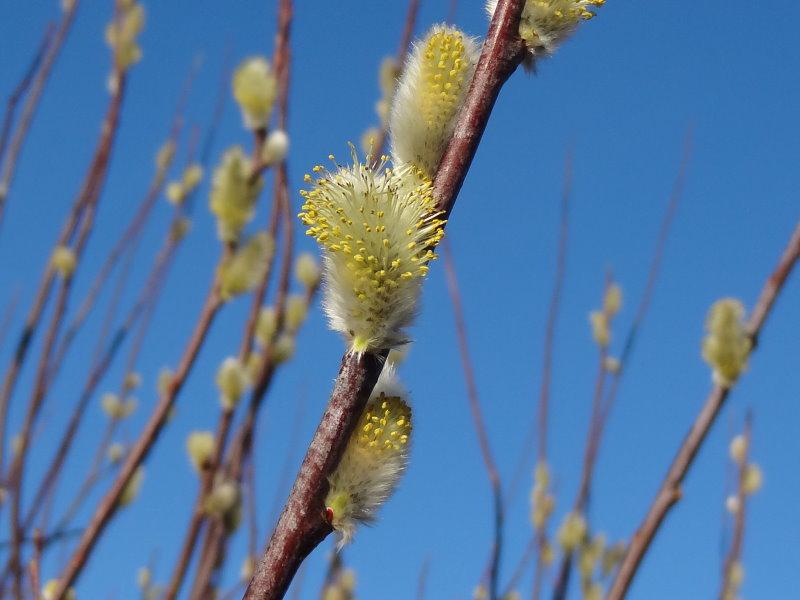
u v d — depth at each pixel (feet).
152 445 1.06
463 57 0.87
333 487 0.80
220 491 1.12
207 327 1.07
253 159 1.09
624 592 0.87
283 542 0.80
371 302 0.81
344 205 0.82
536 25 0.88
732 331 0.85
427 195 0.84
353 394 0.81
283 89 1.15
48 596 1.06
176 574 1.09
